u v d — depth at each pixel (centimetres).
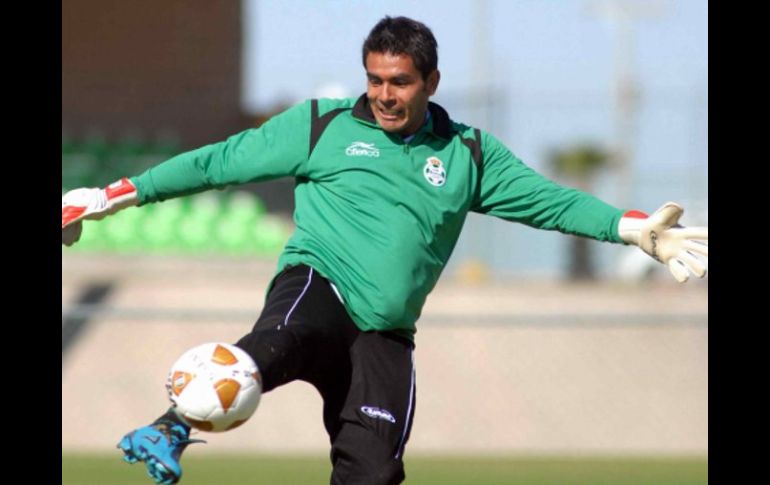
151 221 7806
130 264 7250
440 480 3997
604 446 5150
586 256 7781
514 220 2098
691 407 5266
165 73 8750
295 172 2033
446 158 2034
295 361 1891
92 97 8681
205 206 7919
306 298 1953
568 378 5391
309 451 5028
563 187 2075
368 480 1928
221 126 8762
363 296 1969
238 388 1753
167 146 8556
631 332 5506
